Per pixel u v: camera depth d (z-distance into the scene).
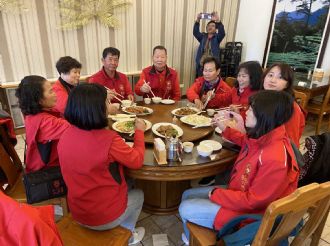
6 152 1.51
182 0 4.25
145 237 1.71
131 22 3.88
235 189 1.28
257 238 0.89
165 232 1.75
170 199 1.90
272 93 1.11
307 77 3.81
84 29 3.50
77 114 1.05
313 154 1.41
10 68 3.11
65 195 1.40
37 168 1.51
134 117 1.92
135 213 1.44
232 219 1.09
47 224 0.68
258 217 1.05
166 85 2.82
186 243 1.53
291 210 0.86
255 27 4.57
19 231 0.61
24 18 3.03
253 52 4.71
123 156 1.15
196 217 1.26
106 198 1.18
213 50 4.37
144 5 3.90
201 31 4.69
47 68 3.37
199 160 1.35
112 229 1.24
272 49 4.62
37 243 0.63
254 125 1.15
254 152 1.19
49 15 3.18
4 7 2.87
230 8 4.87
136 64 4.16
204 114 2.11
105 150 1.09
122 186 1.26
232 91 2.29
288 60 4.45
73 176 1.14
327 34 3.88
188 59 4.77
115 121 1.84
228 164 1.41
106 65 2.49
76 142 1.10
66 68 2.04
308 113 3.50
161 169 1.28
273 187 1.06
